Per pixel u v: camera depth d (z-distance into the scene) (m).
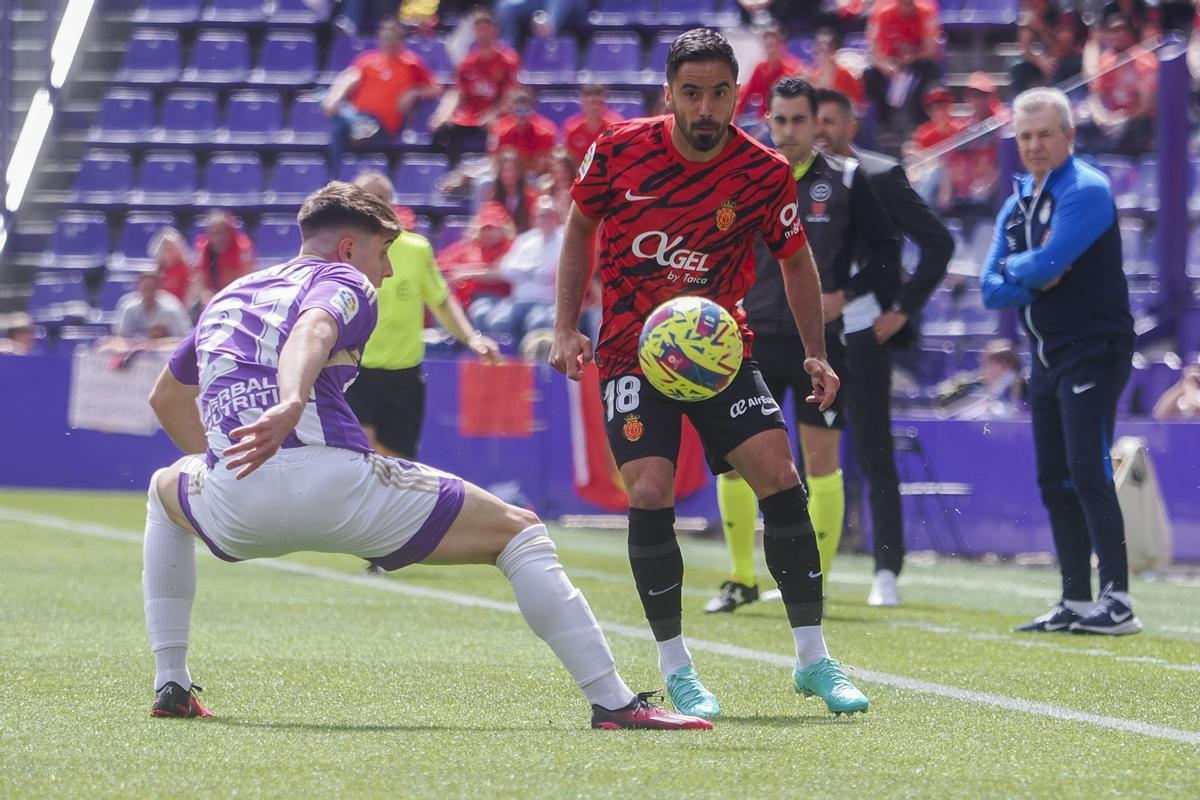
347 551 13.52
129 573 30.67
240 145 67.94
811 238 25.69
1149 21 55.75
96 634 21.38
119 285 62.56
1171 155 42.97
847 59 58.81
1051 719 15.18
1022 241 24.23
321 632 22.33
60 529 41.09
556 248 50.56
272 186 66.00
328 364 13.45
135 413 53.81
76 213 66.81
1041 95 23.80
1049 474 24.44
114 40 73.94
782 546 15.53
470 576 32.09
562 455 46.31
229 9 72.81
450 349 51.16
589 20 68.88
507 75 64.19
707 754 12.55
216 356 13.53
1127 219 46.53
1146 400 42.47
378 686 16.88
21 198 68.81
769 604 27.55
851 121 26.45
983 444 39.72
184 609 14.48
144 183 66.94
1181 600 30.48
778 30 56.50
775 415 15.54
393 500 13.34
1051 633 23.84
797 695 16.67
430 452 47.50
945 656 20.64
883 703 16.17
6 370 54.91
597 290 45.28
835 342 25.27
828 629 23.88
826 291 25.75
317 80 69.75
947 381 45.44
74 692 15.98
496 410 47.00
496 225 53.19
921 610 27.30
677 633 15.40
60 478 54.59
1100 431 23.66
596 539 42.50
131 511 47.06
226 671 17.98
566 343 15.78
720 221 15.22
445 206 62.19
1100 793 11.26
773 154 15.33
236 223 61.84
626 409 15.41
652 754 12.50
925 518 40.31
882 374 27.27
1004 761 12.59
